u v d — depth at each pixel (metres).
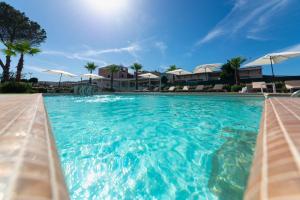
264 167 0.69
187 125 5.04
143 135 4.04
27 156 0.75
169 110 8.25
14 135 1.07
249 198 0.58
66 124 5.25
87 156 2.80
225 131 4.27
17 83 15.38
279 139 0.97
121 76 49.44
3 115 1.85
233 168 2.27
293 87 13.19
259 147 1.01
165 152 2.95
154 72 47.81
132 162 2.58
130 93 22.22
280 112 2.02
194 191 1.83
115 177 2.16
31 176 0.59
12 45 18.78
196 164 2.46
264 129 1.34
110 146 3.28
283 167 0.63
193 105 10.13
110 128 4.74
